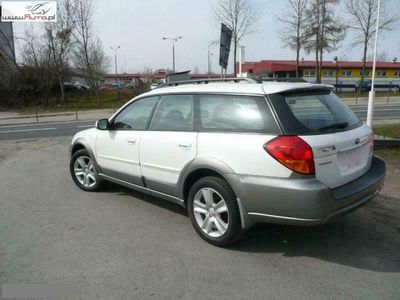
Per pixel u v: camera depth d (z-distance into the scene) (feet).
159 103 15.02
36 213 16.14
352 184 11.79
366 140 12.86
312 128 11.18
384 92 153.28
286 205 10.79
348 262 11.57
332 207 10.77
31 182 21.48
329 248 12.50
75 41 109.29
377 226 14.24
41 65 109.29
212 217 12.69
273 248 12.53
